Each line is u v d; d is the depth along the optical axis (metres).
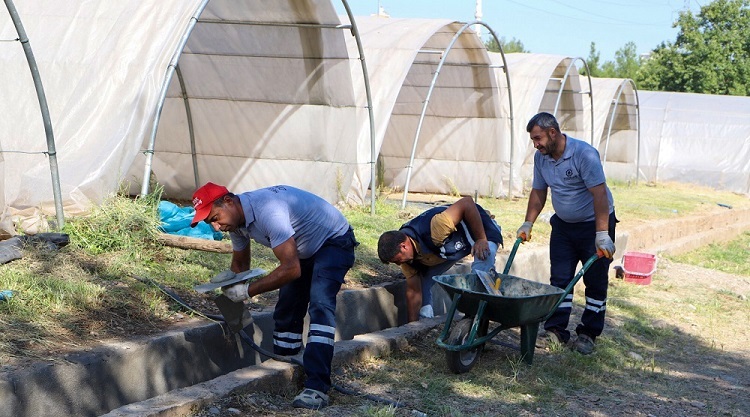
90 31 8.50
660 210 17.48
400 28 13.46
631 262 11.72
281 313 5.94
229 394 5.30
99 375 4.83
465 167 16.00
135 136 7.94
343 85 11.20
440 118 15.91
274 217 5.24
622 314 9.52
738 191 24.67
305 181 11.44
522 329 6.77
